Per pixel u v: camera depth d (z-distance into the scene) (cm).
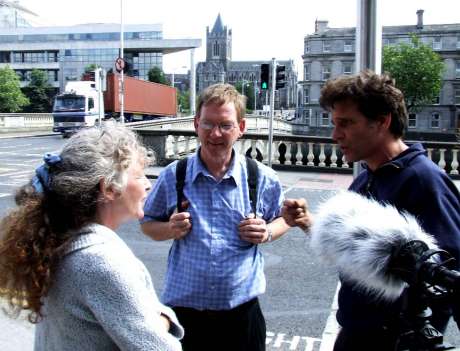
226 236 254
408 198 185
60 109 3538
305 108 8925
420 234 150
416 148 197
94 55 11038
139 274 151
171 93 5691
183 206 256
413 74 7388
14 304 154
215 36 16950
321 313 478
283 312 480
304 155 1800
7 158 2075
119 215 164
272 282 569
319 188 1413
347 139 202
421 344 148
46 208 151
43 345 153
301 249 718
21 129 4138
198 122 261
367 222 152
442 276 131
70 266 144
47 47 11175
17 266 145
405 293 151
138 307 143
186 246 255
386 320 187
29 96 9800
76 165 153
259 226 252
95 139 160
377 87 194
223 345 254
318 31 8906
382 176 196
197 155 264
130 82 4369
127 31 10919
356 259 149
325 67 8756
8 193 1188
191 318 253
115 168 158
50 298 147
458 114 8281
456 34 8400
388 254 146
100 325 145
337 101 201
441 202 180
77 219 153
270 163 1440
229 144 257
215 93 255
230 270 251
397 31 8775
